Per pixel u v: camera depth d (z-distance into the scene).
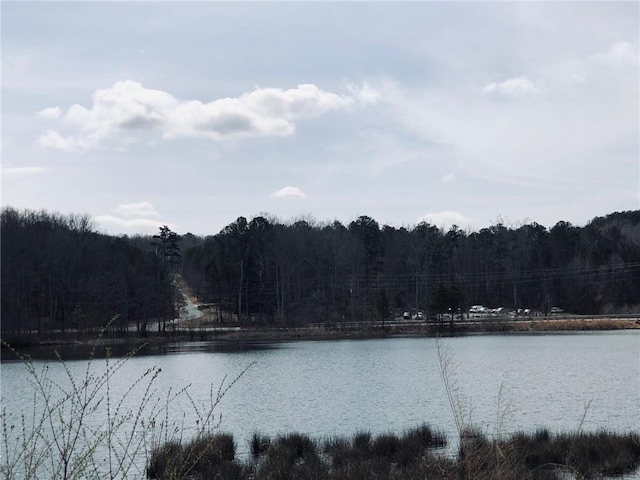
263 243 108.62
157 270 92.12
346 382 37.00
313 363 50.03
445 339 72.81
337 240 114.50
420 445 17.16
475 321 88.19
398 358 52.00
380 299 89.00
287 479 14.21
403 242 122.44
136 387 35.41
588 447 15.79
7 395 29.16
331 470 15.25
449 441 18.66
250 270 107.56
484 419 23.00
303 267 108.56
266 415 26.09
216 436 17.53
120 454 16.17
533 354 51.94
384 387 34.03
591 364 43.22
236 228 109.62
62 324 83.31
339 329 86.31
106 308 84.31
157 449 13.67
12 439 15.57
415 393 31.11
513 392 30.12
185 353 62.72
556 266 117.56
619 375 36.50
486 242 124.00
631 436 16.69
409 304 114.19
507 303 116.62
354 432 21.78
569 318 89.81
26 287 85.06
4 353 63.38
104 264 93.81
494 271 119.69
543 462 14.92
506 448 11.44
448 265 120.62
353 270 107.75
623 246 119.62
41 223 95.19
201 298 125.25
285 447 17.45
